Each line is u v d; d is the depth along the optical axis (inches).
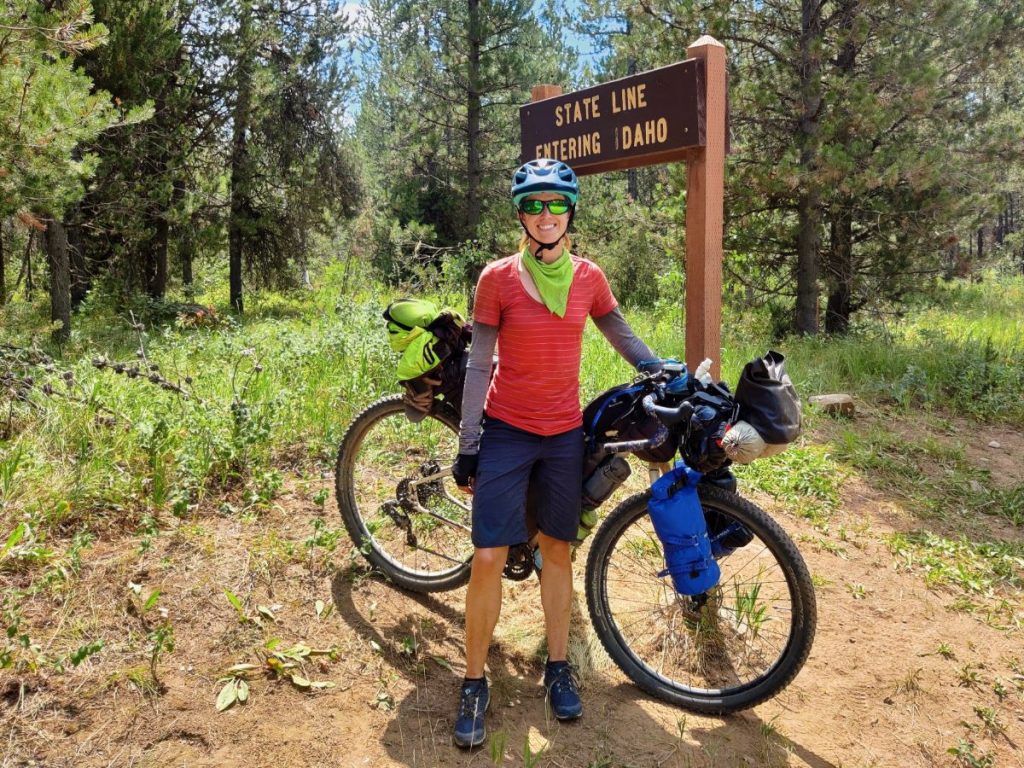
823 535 167.3
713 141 125.3
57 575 117.3
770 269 459.2
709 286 130.0
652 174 803.4
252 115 630.5
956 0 375.2
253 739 96.9
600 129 140.3
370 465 174.2
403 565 135.0
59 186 283.0
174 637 110.7
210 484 155.6
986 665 125.4
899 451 221.8
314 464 172.1
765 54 426.3
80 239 519.8
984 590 148.6
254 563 130.6
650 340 356.2
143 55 468.1
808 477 193.3
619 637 117.3
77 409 167.8
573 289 101.3
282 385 209.9
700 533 106.0
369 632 120.7
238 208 677.3
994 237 1042.1
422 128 819.4
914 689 118.3
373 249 739.4
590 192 746.2
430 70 772.0
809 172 376.5
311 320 371.9
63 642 106.0
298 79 686.5
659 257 573.9
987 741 109.3
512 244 743.7
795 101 403.2
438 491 134.9
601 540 116.3
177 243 612.4
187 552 131.0
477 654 103.6
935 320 514.3
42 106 249.8
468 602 103.2
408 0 775.1
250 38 613.0
